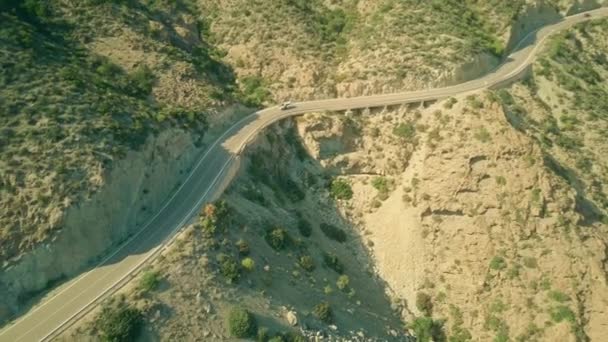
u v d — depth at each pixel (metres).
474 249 84.81
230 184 80.00
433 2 113.75
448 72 100.50
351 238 89.50
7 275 61.16
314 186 92.25
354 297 80.00
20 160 65.56
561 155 94.88
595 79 111.69
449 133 90.75
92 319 60.31
